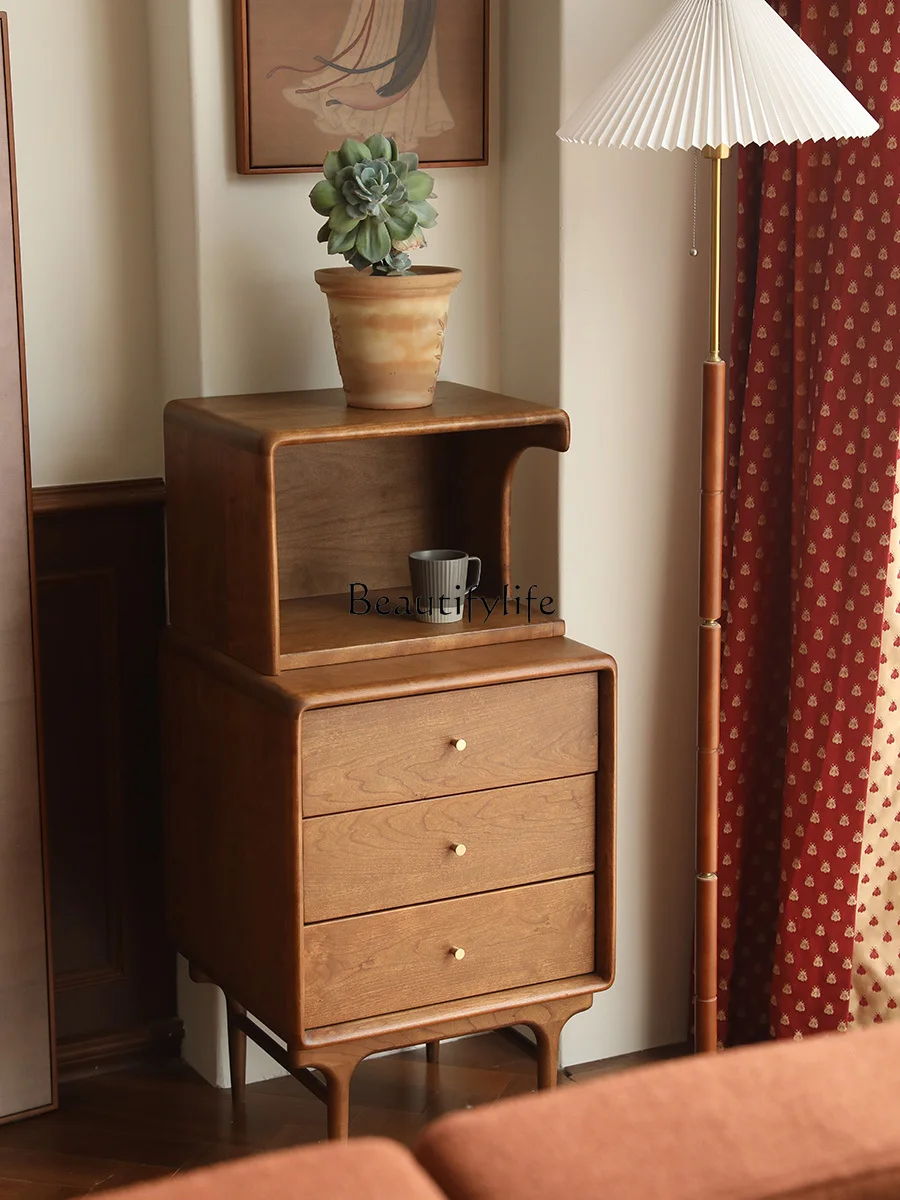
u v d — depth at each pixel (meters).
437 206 2.70
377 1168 1.06
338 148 2.56
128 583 2.73
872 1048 1.22
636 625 2.79
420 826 2.27
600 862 2.43
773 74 2.15
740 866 2.82
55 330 2.62
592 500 2.70
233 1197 1.02
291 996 2.22
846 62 2.43
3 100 2.32
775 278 2.61
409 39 2.58
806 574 2.57
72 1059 2.79
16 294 2.37
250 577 2.26
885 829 2.57
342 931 2.24
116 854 2.80
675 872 2.90
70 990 2.79
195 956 2.57
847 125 2.15
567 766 2.37
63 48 2.54
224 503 2.31
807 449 2.59
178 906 2.63
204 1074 2.81
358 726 2.20
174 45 2.49
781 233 2.59
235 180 2.51
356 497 2.64
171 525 2.52
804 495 2.61
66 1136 2.59
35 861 2.54
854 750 2.54
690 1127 1.10
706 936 2.54
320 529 2.62
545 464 2.70
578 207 2.59
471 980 2.36
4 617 2.45
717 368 2.35
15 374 2.39
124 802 2.79
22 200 2.56
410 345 2.35
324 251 2.61
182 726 2.51
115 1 2.57
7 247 2.35
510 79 2.68
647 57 2.21
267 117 2.49
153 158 2.64
